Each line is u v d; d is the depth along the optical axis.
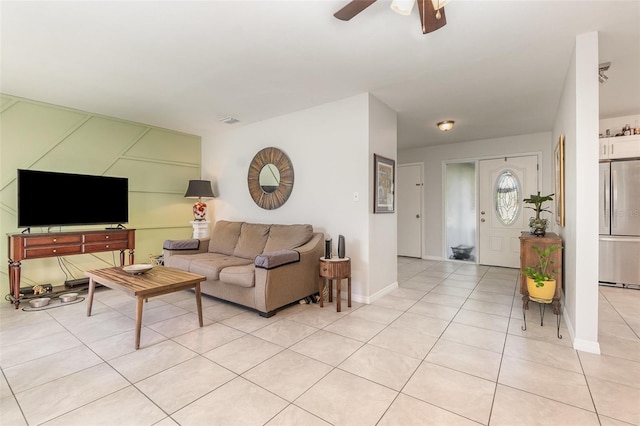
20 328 2.68
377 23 2.12
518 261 5.33
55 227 3.81
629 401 1.66
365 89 3.30
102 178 3.96
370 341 2.43
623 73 2.95
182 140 5.14
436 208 6.20
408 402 1.67
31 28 2.17
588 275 2.25
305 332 2.60
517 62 2.69
